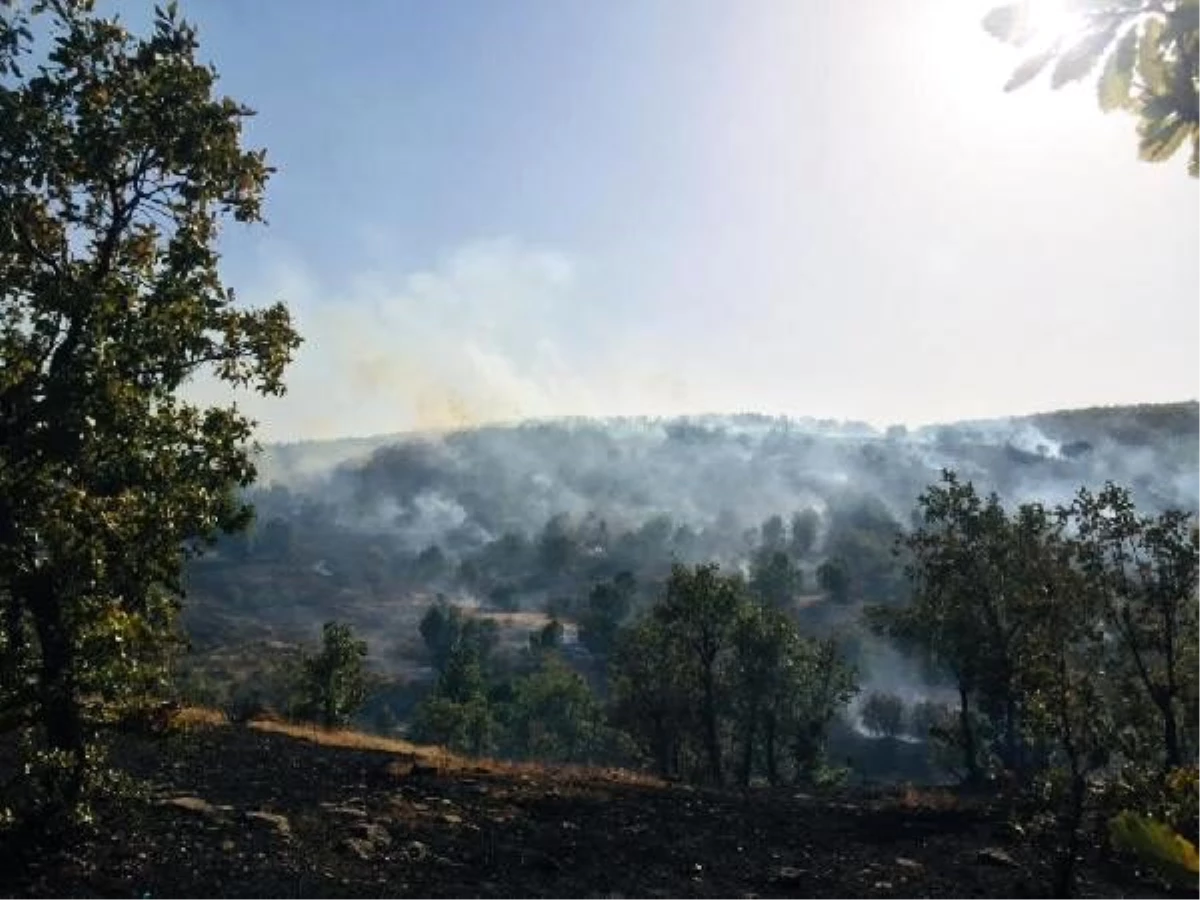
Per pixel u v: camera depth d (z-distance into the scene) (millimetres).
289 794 22172
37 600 13633
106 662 14312
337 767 26531
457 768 28984
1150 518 28109
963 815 29094
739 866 21250
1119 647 29266
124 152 15328
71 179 15000
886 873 21797
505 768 30688
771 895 19172
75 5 14500
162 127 15047
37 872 14266
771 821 26562
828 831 26109
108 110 14914
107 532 13352
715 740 58906
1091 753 20656
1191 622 28344
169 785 21375
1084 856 23531
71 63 14500
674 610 59531
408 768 27562
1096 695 21266
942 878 21719
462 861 18734
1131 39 2584
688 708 62125
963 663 41844
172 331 15117
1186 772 3787
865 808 29922
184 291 15492
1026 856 24094
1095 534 28438
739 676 62031
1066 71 2590
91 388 12992
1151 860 2088
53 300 13680
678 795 29219
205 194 16000
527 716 107250
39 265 15148
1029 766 42688
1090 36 2578
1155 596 28094
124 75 15156
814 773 65688
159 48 15219
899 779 127625
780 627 61438
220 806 19906
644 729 63281
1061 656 21516
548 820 23141
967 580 39844
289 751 28203
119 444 13977
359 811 21062
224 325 16172
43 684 14039
